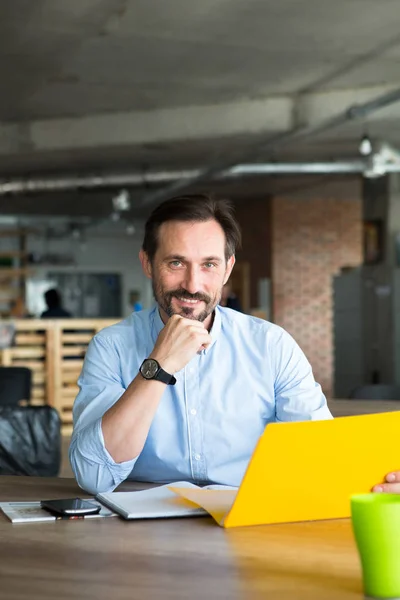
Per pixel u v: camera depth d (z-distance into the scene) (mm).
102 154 9977
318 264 13781
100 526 1320
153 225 1676
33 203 15031
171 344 1560
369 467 1369
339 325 10625
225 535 1261
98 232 17859
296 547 1193
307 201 13758
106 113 8891
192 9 5738
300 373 1807
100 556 1147
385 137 9297
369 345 10148
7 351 7234
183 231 1646
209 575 1059
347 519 1371
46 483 1715
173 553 1162
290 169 10031
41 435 2352
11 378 5340
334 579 1040
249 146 9523
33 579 1045
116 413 1549
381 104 7105
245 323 1815
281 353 1792
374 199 10734
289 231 13656
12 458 2312
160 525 1325
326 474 1338
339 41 6457
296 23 6027
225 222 1684
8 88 7758
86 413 1697
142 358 1790
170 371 1554
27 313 16281
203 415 1737
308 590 998
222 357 1770
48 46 6508
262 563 1112
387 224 10477
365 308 10219
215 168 9875
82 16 5871
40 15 5844
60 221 17312
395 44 6520
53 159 10344
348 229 13938
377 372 10000
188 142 9023
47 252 17469
